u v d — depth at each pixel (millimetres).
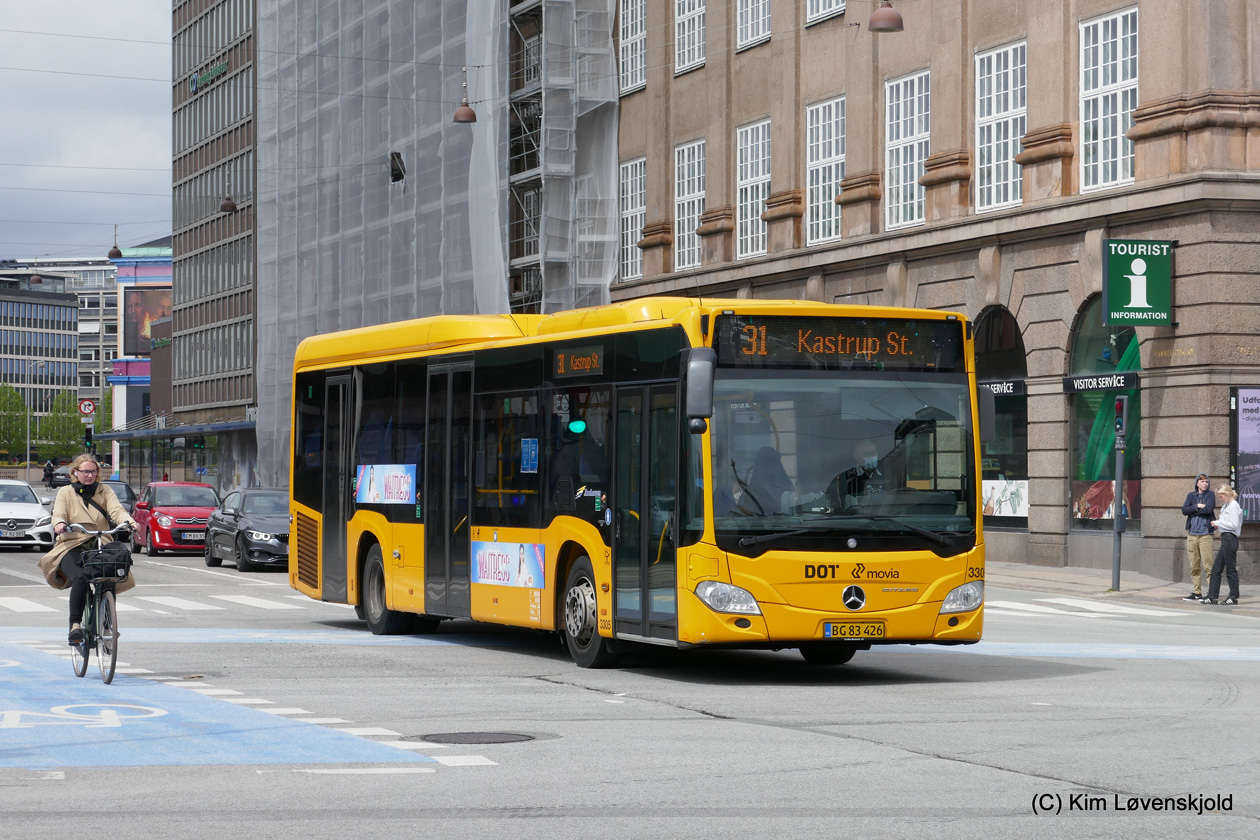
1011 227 35969
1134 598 29312
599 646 16375
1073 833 8109
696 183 48812
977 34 37812
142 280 140875
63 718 12516
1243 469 31156
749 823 8359
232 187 93938
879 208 41062
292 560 23312
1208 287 31219
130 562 15180
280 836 8070
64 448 190875
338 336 22344
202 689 14562
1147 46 32531
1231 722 12281
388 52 61844
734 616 14625
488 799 9055
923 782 9578
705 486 14703
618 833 8109
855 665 17141
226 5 94562
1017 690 14625
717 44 47312
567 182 54375
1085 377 34156
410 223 60562
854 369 15203
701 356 14258
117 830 8227
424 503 19609
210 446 96812
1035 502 35812
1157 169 32188
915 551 15055
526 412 17672
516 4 56531
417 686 14883
